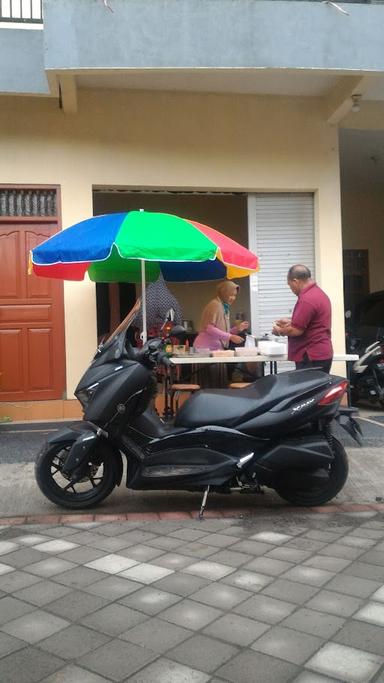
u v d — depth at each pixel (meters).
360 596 3.32
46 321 7.93
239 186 8.37
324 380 4.74
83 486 5.32
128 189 8.27
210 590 3.41
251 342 7.18
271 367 7.64
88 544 4.14
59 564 3.80
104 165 8.00
